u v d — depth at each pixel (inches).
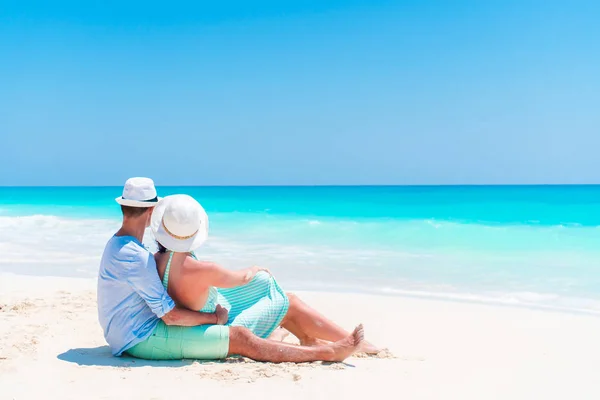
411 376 175.9
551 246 576.1
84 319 242.7
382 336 249.3
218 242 629.3
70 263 479.5
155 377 162.4
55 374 164.6
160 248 181.5
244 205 1267.2
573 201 1328.7
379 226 751.1
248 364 177.6
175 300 179.9
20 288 344.8
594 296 353.1
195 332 179.2
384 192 2123.5
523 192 2066.9
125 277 172.6
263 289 196.4
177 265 176.1
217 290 197.3
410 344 234.5
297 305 198.1
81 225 821.2
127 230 176.7
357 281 407.8
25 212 1144.8
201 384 157.3
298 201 1434.5
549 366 197.9
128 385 155.5
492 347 229.5
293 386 158.4
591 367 197.0
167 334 179.0
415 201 1373.0
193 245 175.8
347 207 1141.7
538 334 253.8
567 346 231.6
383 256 525.7
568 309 315.3
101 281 178.7
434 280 410.6
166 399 145.5
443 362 201.5
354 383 163.9
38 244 605.3
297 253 542.6
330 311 303.3
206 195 2011.6
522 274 433.7
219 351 180.4
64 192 2679.6
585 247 565.6
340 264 481.1
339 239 647.1
